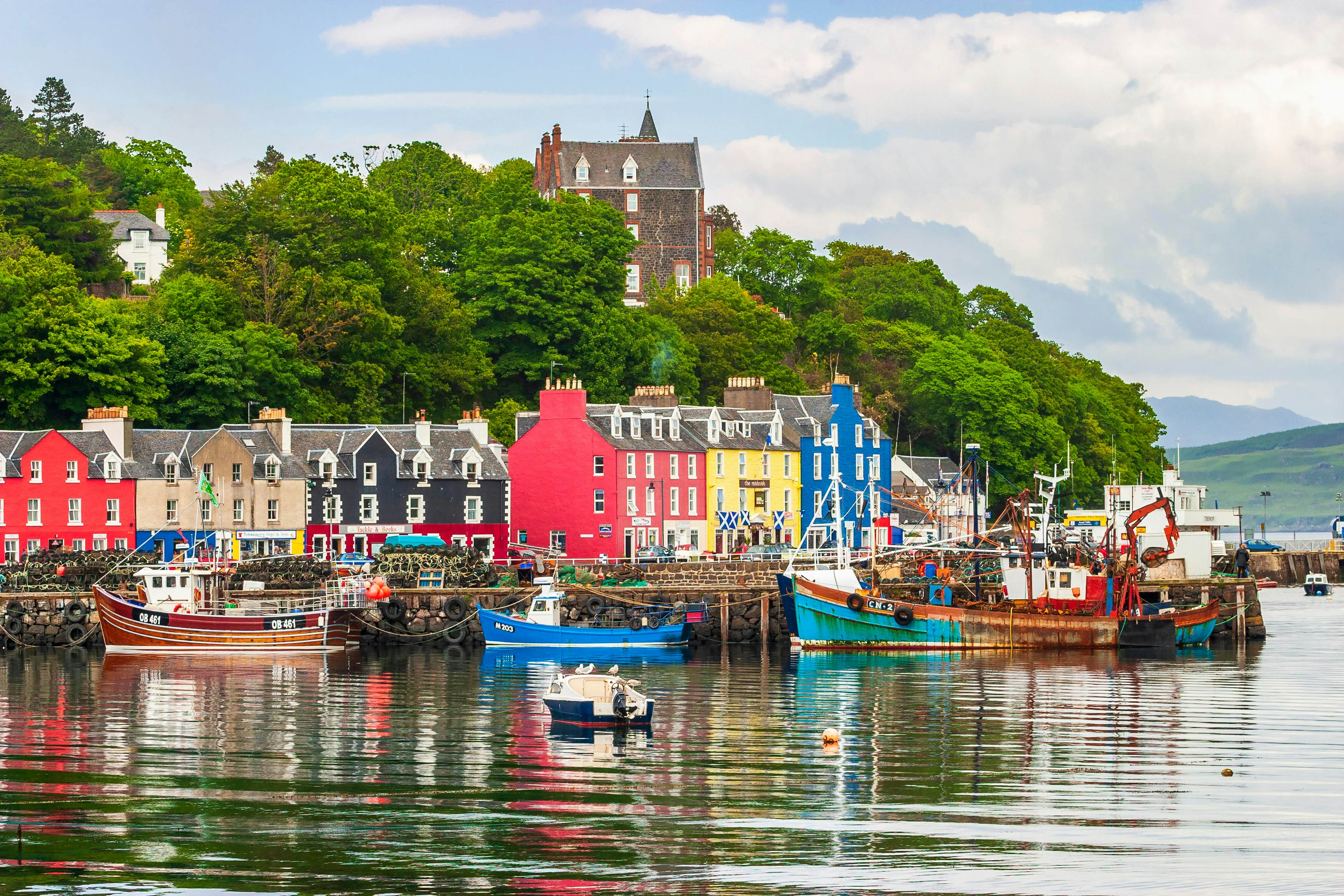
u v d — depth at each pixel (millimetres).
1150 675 80250
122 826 43312
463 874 38750
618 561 110375
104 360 115062
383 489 118000
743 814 45000
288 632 87938
